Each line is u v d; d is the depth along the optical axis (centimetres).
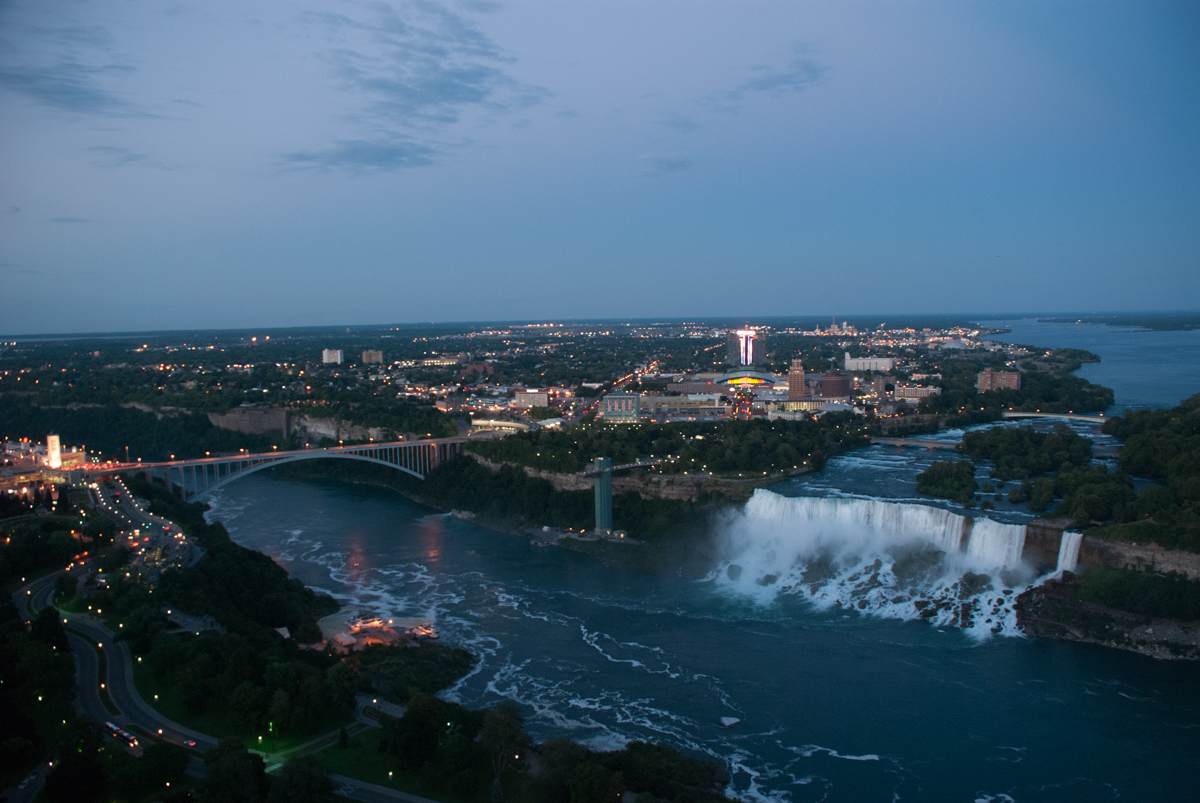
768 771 16362
